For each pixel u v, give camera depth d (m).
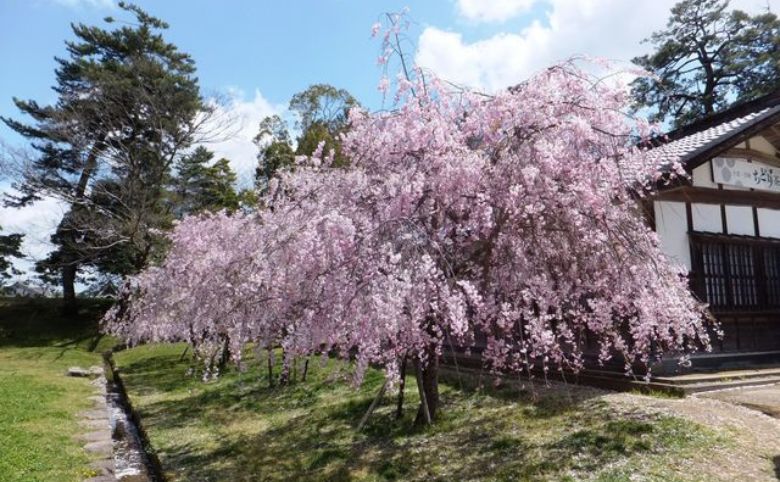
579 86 5.97
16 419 8.50
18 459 6.29
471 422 7.27
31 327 25.45
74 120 24.55
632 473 5.03
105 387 13.81
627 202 6.38
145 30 27.94
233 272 7.31
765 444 5.62
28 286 30.09
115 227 23.84
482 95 6.24
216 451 7.24
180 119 26.77
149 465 7.20
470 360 11.20
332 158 7.70
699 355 9.45
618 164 5.95
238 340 6.85
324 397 9.75
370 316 4.97
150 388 12.85
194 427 8.73
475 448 6.29
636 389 8.23
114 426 9.38
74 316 27.25
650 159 6.42
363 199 5.93
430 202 5.86
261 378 12.15
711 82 25.81
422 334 5.58
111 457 6.85
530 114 5.81
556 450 5.88
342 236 5.21
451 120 6.40
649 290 6.32
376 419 7.84
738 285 10.26
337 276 5.27
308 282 5.59
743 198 10.62
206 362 9.99
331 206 6.16
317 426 7.96
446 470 5.71
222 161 29.44
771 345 10.66
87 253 25.20
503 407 7.85
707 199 10.17
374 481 5.62
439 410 7.64
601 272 6.43
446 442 6.61
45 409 9.56
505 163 5.79
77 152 25.34
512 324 6.00
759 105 11.80
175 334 13.59
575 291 6.63
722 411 6.81
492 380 9.63
